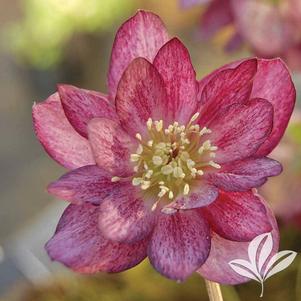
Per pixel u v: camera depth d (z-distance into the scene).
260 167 0.34
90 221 0.35
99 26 0.99
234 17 0.47
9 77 1.08
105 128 0.35
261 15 0.46
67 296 0.47
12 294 0.48
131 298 0.47
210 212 0.35
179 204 0.34
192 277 0.47
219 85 0.35
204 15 0.48
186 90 0.36
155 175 0.36
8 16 1.16
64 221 0.35
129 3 1.00
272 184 0.45
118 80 0.36
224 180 0.35
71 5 0.98
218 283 0.34
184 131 0.36
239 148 0.35
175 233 0.34
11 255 0.50
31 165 0.96
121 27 0.36
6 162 0.97
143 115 0.35
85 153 0.36
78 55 1.01
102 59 1.03
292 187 0.45
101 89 1.04
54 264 0.49
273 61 0.35
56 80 1.03
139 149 0.35
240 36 0.48
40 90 1.05
